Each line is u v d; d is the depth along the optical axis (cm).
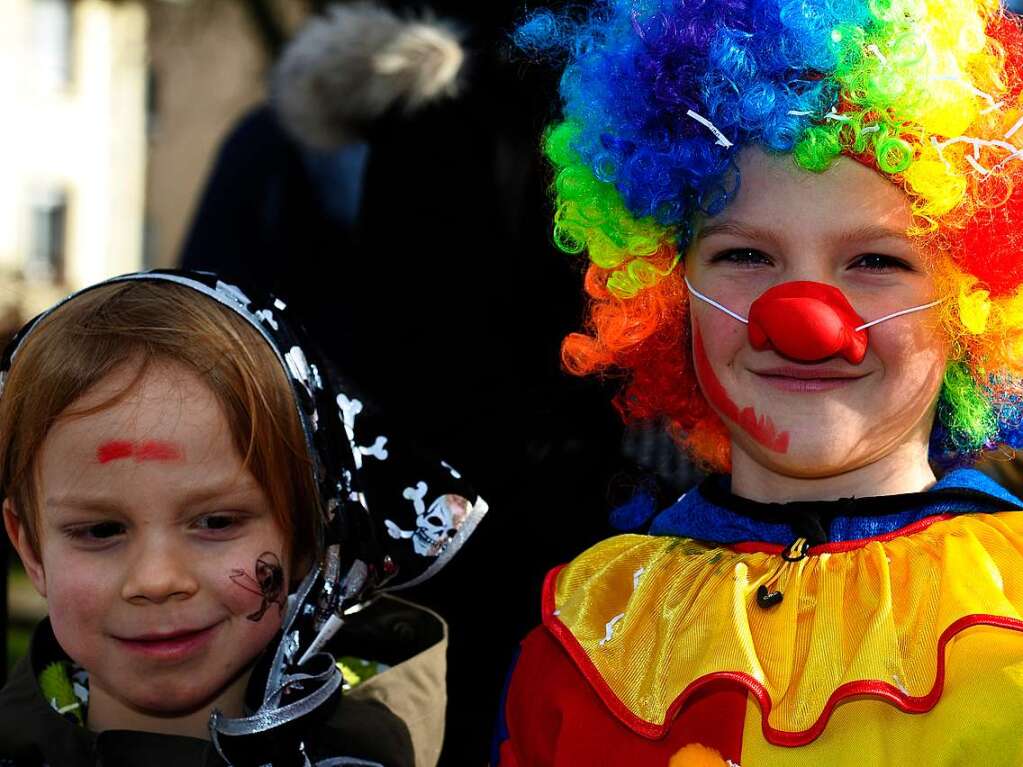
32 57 1323
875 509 144
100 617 144
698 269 151
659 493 206
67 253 1350
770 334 139
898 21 138
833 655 135
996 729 124
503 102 227
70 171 1346
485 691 225
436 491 166
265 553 148
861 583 140
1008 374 158
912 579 137
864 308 140
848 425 143
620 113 156
